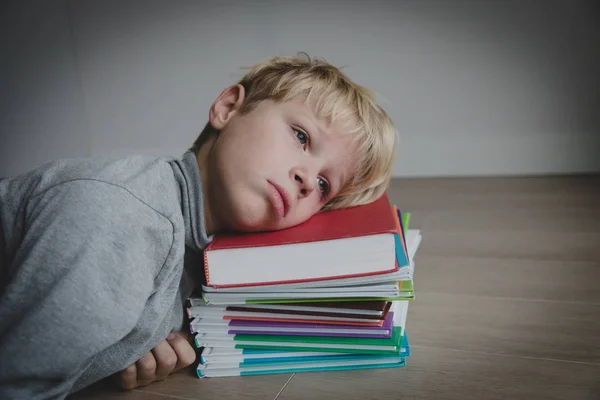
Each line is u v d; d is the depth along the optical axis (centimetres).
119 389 77
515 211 161
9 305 67
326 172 91
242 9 225
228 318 79
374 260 74
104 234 70
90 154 248
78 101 243
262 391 75
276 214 84
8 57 234
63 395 67
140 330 74
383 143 101
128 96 242
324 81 97
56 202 72
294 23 221
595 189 182
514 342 85
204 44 232
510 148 211
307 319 77
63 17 234
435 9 208
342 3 214
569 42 200
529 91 206
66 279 66
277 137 87
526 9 201
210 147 91
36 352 63
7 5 231
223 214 87
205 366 79
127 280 69
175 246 78
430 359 81
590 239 133
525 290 105
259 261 75
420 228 149
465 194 185
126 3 233
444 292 105
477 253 127
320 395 73
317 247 74
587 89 202
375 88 218
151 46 236
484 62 208
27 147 241
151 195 77
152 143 246
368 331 76
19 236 77
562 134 206
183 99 239
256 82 98
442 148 215
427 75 212
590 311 95
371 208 95
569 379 75
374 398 72
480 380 75
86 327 65
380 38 214
